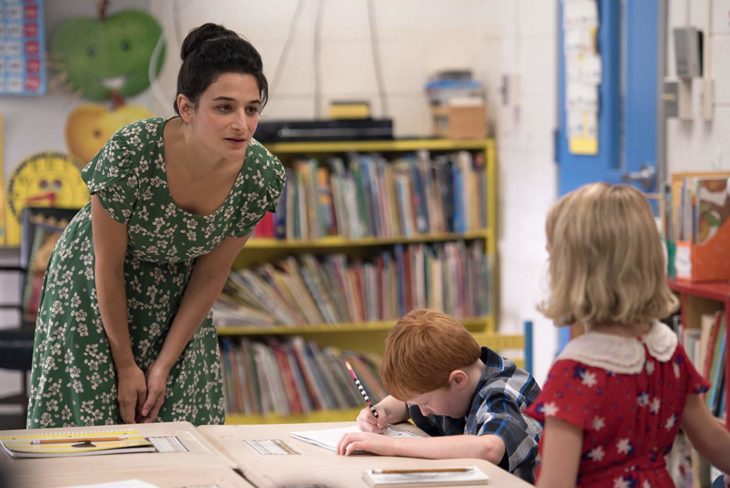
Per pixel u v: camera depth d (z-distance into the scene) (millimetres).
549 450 2242
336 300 6527
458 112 6703
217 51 2961
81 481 2277
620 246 2221
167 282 3408
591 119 5492
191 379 3480
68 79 6684
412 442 2576
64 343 3369
